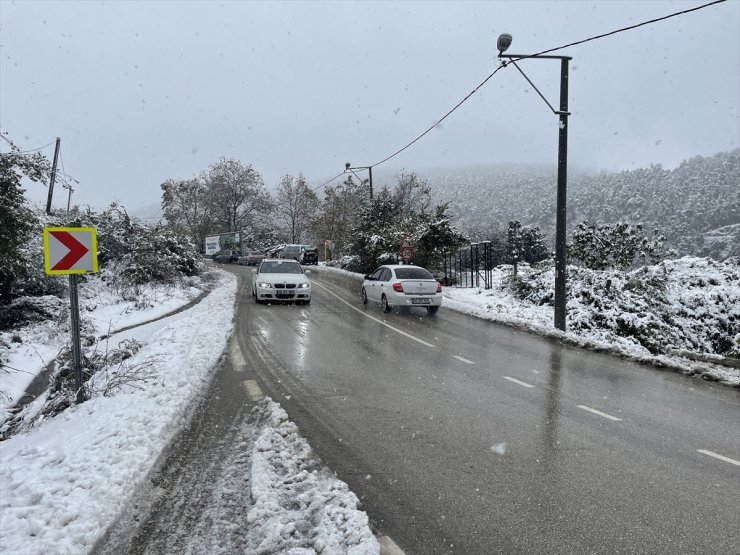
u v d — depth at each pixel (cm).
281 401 658
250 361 892
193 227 6331
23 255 1393
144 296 1878
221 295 1995
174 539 338
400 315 1548
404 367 872
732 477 445
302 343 1074
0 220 1232
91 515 346
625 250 1733
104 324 1499
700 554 326
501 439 532
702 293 1448
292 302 1791
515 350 1048
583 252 1783
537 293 1705
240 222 6644
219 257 5138
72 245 635
